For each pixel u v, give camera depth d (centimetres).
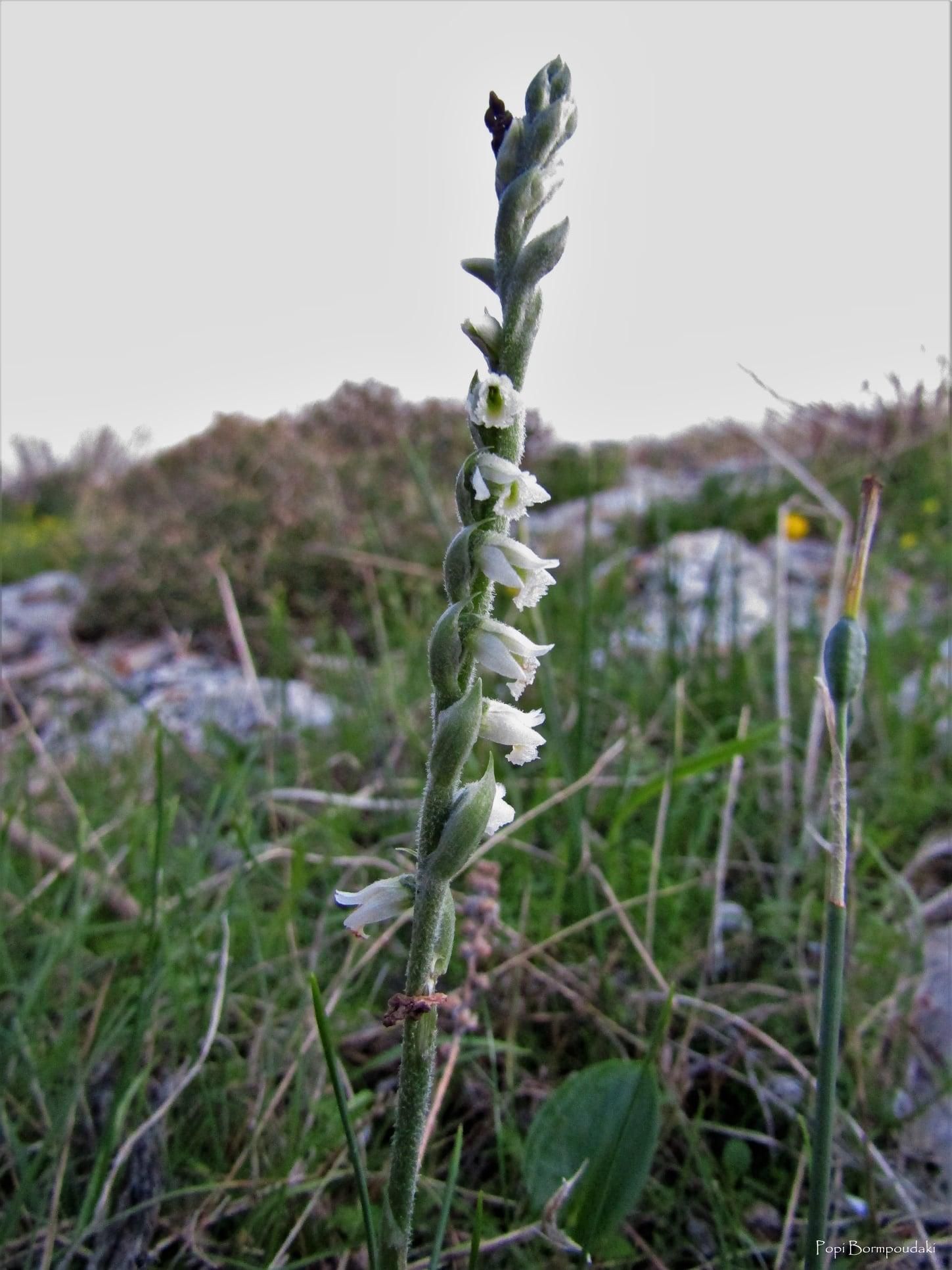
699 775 20
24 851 19
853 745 23
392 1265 9
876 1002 16
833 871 9
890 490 39
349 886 19
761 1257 12
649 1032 15
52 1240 11
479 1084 15
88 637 40
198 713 29
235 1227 13
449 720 8
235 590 37
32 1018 15
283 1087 13
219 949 16
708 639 27
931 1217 13
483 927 14
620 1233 13
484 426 8
